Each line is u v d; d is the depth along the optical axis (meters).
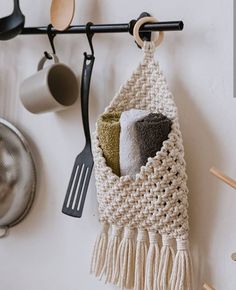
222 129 0.74
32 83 0.83
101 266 0.80
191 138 0.77
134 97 0.77
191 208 0.77
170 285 0.74
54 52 0.86
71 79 0.84
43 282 0.94
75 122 0.88
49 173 0.92
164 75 0.78
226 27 0.73
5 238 0.97
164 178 0.72
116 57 0.83
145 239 0.76
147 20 0.75
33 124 0.93
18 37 0.93
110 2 0.83
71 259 0.90
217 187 0.75
